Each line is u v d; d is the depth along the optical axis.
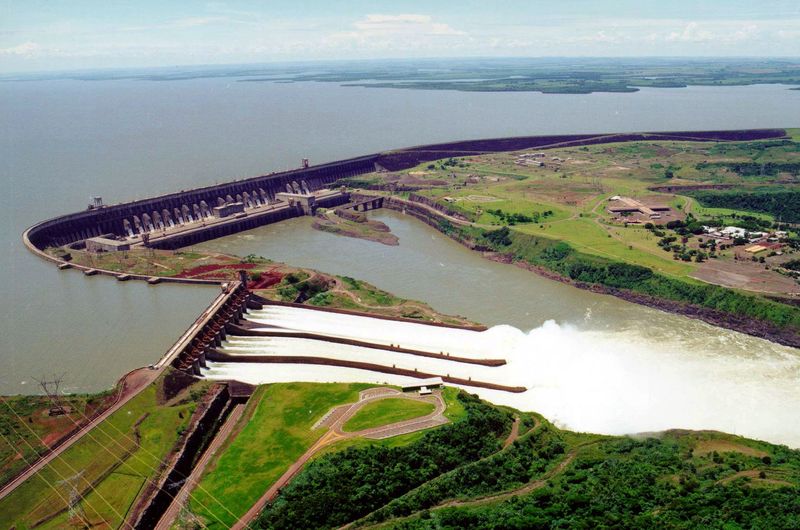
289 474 169.25
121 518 150.00
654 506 144.00
